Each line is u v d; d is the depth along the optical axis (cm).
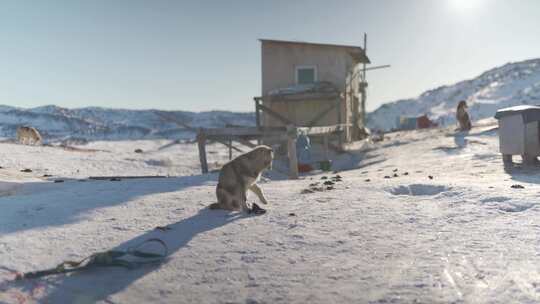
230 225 582
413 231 514
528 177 895
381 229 529
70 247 500
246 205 666
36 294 375
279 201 749
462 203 646
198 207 712
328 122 2831
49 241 523
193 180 1123
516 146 1064
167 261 446
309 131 1750
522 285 343
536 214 550
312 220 589
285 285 374
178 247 492
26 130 2597
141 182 1090
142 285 388
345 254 444
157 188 965
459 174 1051
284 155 2080
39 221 629
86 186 1023
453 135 2205
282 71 2866
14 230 576
